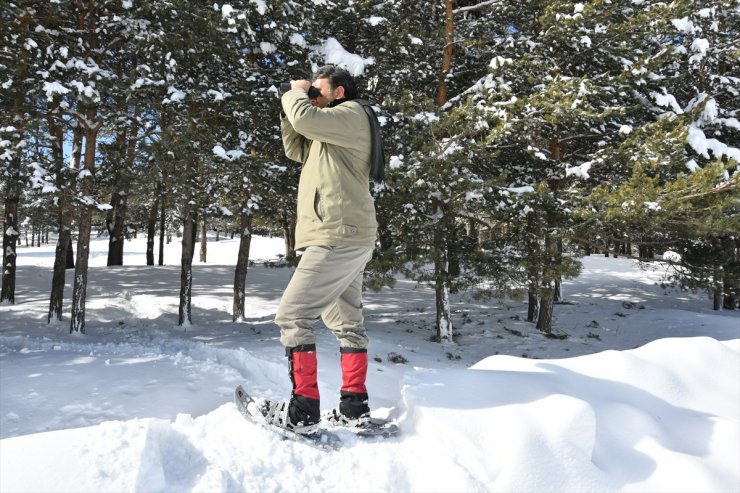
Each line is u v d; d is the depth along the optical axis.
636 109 11.81
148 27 9.73
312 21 10.82
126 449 1.49
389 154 10.51
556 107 9.02
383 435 1.90
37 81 8.57
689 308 18.64
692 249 12.48
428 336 13.20
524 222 10.96
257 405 1.97
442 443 1.76
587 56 11.87
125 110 10.12
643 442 1.84
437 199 10.62
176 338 10.73
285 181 11.18
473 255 10.66
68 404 4.57
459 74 12.27
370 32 11.66
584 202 9.93
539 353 12.20
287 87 2.08
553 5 10.92
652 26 11.57
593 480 1.62
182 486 1.46
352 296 2.11
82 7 9.54
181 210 12.77
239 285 13.40
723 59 15.25
